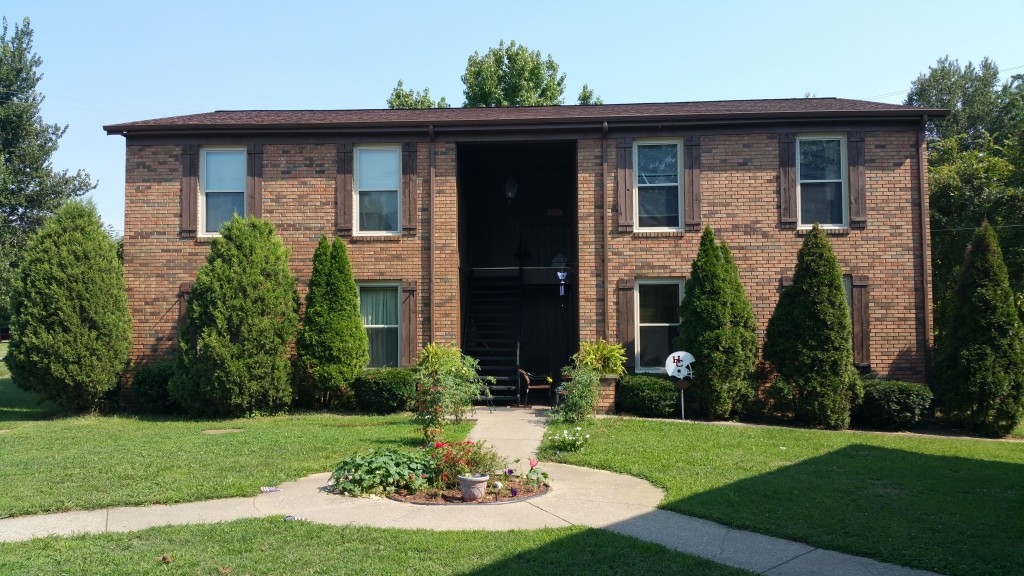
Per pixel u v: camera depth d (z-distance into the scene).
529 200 19.39
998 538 6.20
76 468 8.67
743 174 14.94
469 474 7.80
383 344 15.59
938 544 6.04
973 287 12.92
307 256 15.38
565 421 12.49
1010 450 10.76
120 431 12.02
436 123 15.10
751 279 14.80
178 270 15.31
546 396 16.72
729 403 13.37
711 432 11.80
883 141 14.80
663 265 14.95
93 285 14.17
